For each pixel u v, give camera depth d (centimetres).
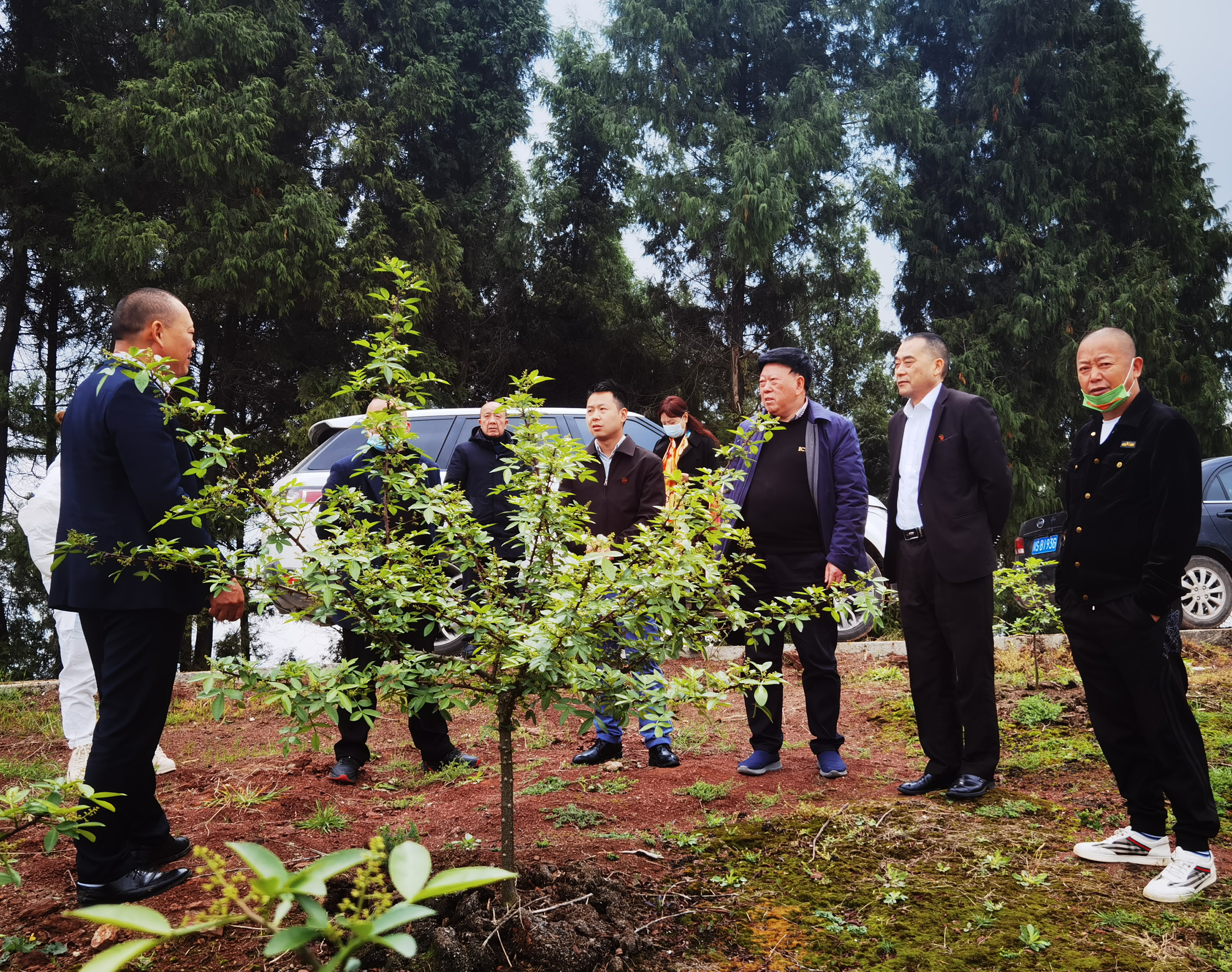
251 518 246
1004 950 239
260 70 1378
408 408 263
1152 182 1669
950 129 1764
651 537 249
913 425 399
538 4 1730
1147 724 282
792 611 288
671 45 1655
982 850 306
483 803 365
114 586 271
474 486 522
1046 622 561
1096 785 374
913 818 338
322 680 227
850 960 237
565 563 248
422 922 238
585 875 268
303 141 1452
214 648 1294
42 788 195
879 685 602
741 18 1734
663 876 287
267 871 91
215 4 1325
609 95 1700
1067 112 1666
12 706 608
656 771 411
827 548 405
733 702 558
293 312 1376
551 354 1711
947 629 372
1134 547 287
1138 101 1708
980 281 1650
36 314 1480
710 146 1672
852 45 1789
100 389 272
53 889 285
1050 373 1570
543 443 261
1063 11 1697
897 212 1634
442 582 255
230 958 238
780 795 370
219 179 1273
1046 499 1520
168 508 271
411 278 260
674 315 1795
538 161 1739
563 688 251
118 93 1373
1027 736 455
